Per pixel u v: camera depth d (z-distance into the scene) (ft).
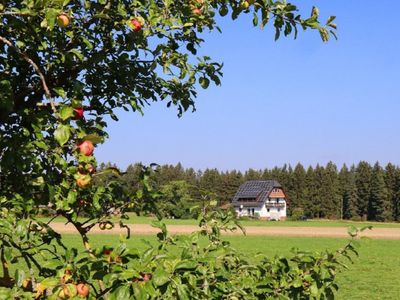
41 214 11.53
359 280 85.35
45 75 11.03
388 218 456.86
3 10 9.42
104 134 11.82
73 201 10.13
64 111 8.92
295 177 511.81
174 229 189.57
